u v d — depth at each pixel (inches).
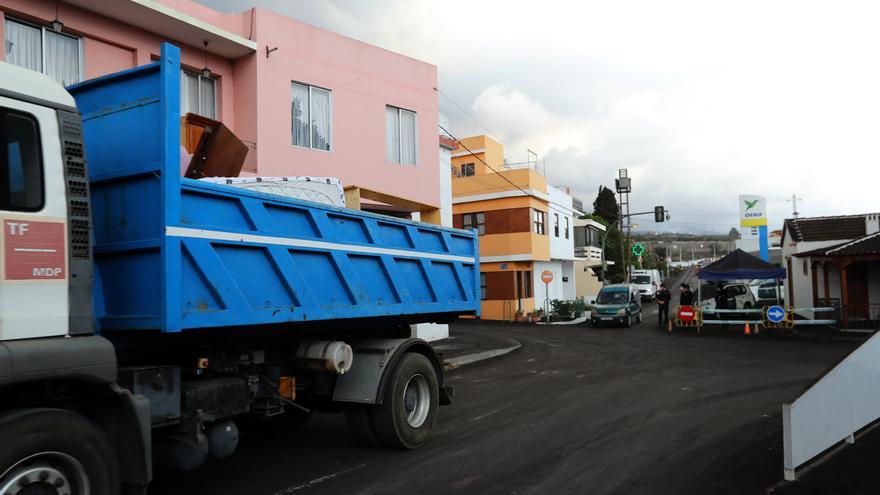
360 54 652.1
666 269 3590.1
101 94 184.7
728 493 204.1
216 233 179.8
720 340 797.9
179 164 169.8
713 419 319.6
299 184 239.9
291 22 583.2
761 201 1344.7
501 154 1691.7
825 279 975.6
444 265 311.4
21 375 135.4
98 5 453.1
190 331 181.6
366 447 270.7
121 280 173.0
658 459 246.2
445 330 840.3
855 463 227.0
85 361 148.7
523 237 1289.4
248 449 268.8
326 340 246.1
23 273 140.8
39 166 147.6
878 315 899.4
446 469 235.6
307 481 221.8
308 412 282.0
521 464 241.3
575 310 1328.7
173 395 177.6
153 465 182.4
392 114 695.7
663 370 518.9
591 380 469.1
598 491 208.2
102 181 178.2
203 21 533.0
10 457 128.4
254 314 191.9
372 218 254.4
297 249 212.1
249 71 554.6
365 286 248.4
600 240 2244.1
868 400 263.9
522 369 551.2
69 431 139.1
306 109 598.9
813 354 632.4
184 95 532.7
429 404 277.7
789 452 209.9
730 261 940.6
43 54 434.0
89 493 142.5
